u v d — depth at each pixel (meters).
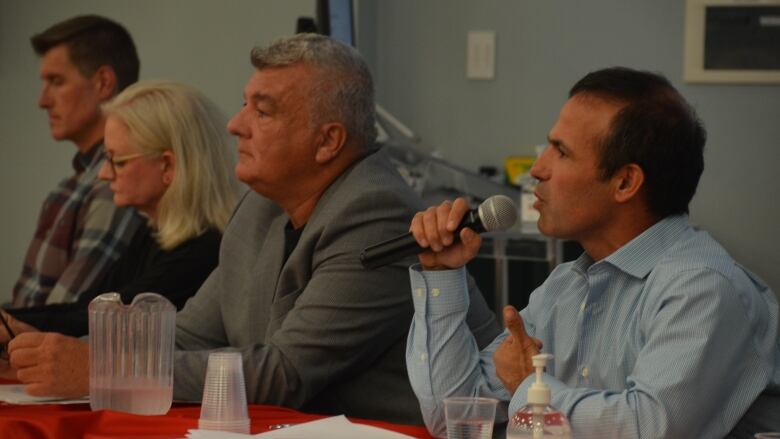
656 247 3.58
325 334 4.37
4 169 8.81
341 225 4.47
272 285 4.74
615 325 3.64
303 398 4.37
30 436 3.40
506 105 9.00
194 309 5.09
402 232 4.52
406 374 4.56
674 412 3.25
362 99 4.64
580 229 3.63
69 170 8.72
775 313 3.58
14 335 5.11
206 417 3.41
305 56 4.57
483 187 8.48
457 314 3.79
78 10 8.59
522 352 3.56
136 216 6.52
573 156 3.57
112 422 3.46
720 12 8.57
